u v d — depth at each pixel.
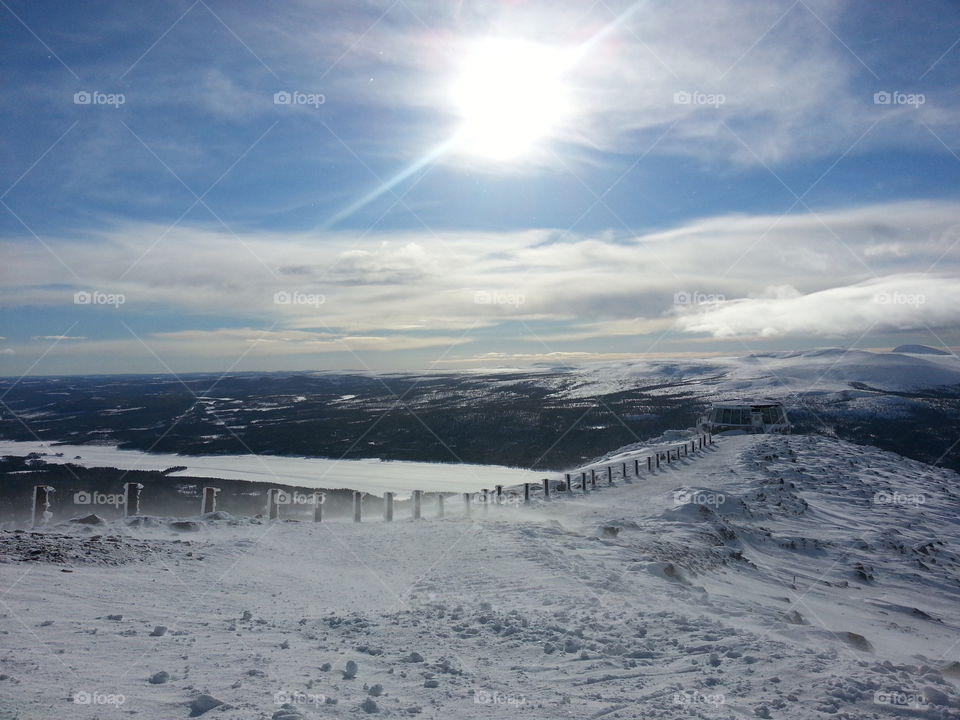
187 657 7.25
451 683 7.04
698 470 39.47
